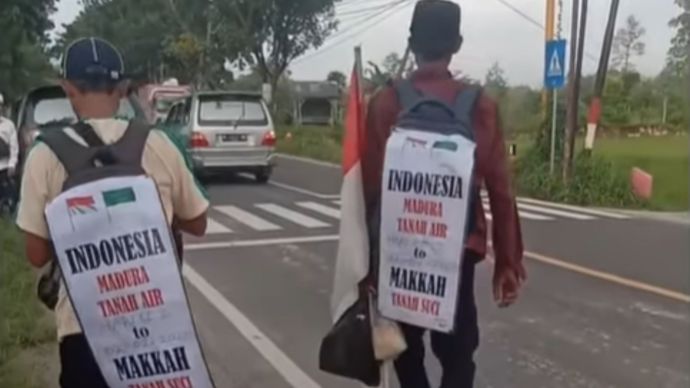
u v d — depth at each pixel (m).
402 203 3.20
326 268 9.43
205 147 17.77
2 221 9.90
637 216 14.42
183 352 3.00
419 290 3.22
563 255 10.23
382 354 3.29
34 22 15.41
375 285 3.30
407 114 3.22
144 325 2.96
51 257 3.04
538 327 7.00
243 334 6.82
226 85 44.78
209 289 8.42
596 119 18.30
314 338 6.70
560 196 16.92
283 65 42.91
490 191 3.31
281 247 10.77
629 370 5.93
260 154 18.22
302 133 36.41
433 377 5.27
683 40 35.22
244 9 41.75
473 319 3.46
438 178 3.16
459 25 3.36
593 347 6.46
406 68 3.40
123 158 2.99
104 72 3.08
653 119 36.56
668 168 22.05
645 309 7.58
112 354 2.97
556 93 17.72
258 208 14.52
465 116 3.21
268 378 5.75
